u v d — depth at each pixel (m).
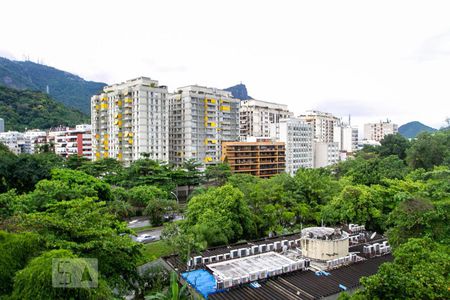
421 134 94.31
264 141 114.88
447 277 17.50
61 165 84.00
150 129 99.69
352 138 171.62
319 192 52.06
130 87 101.38
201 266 30.14
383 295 16.91
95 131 116.44
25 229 20.00
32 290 13.20
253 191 48.84
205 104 110.88
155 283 29.19
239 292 24.75
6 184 50.53
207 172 84.31
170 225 34.19
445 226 27.36
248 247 35.25
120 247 22.36
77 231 21.11
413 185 45.81
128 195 64.44
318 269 29.05
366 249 33.16
